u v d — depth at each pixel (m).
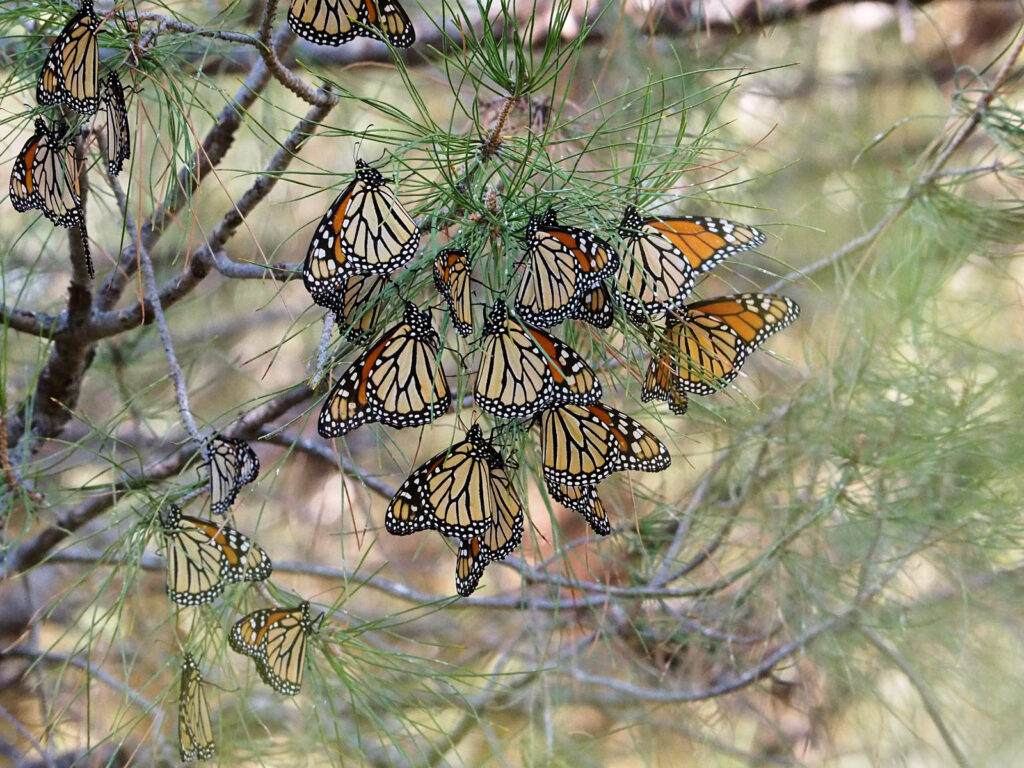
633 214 0.98
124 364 1.33
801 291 1.29
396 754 1.20
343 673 1.05
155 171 1.16
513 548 1.01
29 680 1.30
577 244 0.94
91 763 1.22
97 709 1.25
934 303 1.21
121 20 1.00
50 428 1.23
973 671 1.23
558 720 1.31
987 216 1.18
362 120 1.30
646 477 1.27
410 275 0.98
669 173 1.00
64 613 1.36
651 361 1.01
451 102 1.29
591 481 1.01
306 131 1.08
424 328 0.96
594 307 0.97
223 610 1.06
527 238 0.95
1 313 1.20
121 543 1.06
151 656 1.22
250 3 1.17
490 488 1.01
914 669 1.21
